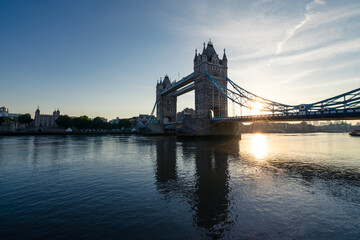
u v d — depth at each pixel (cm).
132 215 985
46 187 1451
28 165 2288
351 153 3472
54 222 916
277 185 1504
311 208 1084
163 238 783
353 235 820
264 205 1116
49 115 17112
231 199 1202
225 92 7919
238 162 2473
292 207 1093
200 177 1728
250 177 1736
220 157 2869
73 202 1159
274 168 2134
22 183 1555
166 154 3183
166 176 1766
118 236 798
